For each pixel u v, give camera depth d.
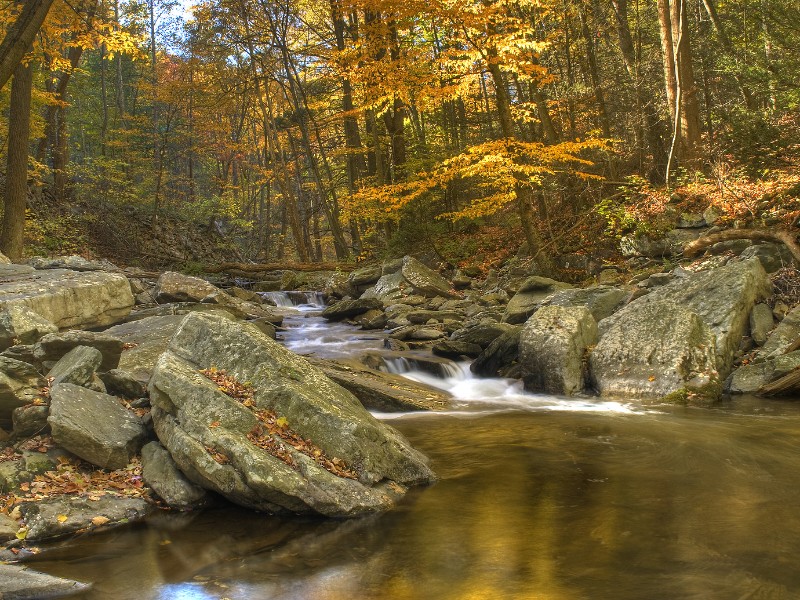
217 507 5.57
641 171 19.70
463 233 21.97
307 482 5.36
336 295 19.48
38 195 24.23
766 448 6.60
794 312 9.91
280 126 33.12
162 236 28.56
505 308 14.38
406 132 25.17
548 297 12.77
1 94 20.22
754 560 4.18
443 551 4.52
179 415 5.90
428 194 20.12
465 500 5.55
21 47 12.87
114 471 5.82
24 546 4.72
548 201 18.89
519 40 13.48
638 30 23.45
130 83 38.16
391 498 5.62
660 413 8.36
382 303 16.09
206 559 4.50
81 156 36.09
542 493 5.62
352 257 24.94
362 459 5.81
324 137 31.03
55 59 17.14
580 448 6.96
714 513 5.00
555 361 9.95
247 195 42.38
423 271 17.61
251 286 22.83
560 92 20.84
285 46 24.55
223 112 35.84
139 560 4.49
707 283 10.62
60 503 5.17
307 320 16.14
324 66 24.14
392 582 4.07
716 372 9.09
